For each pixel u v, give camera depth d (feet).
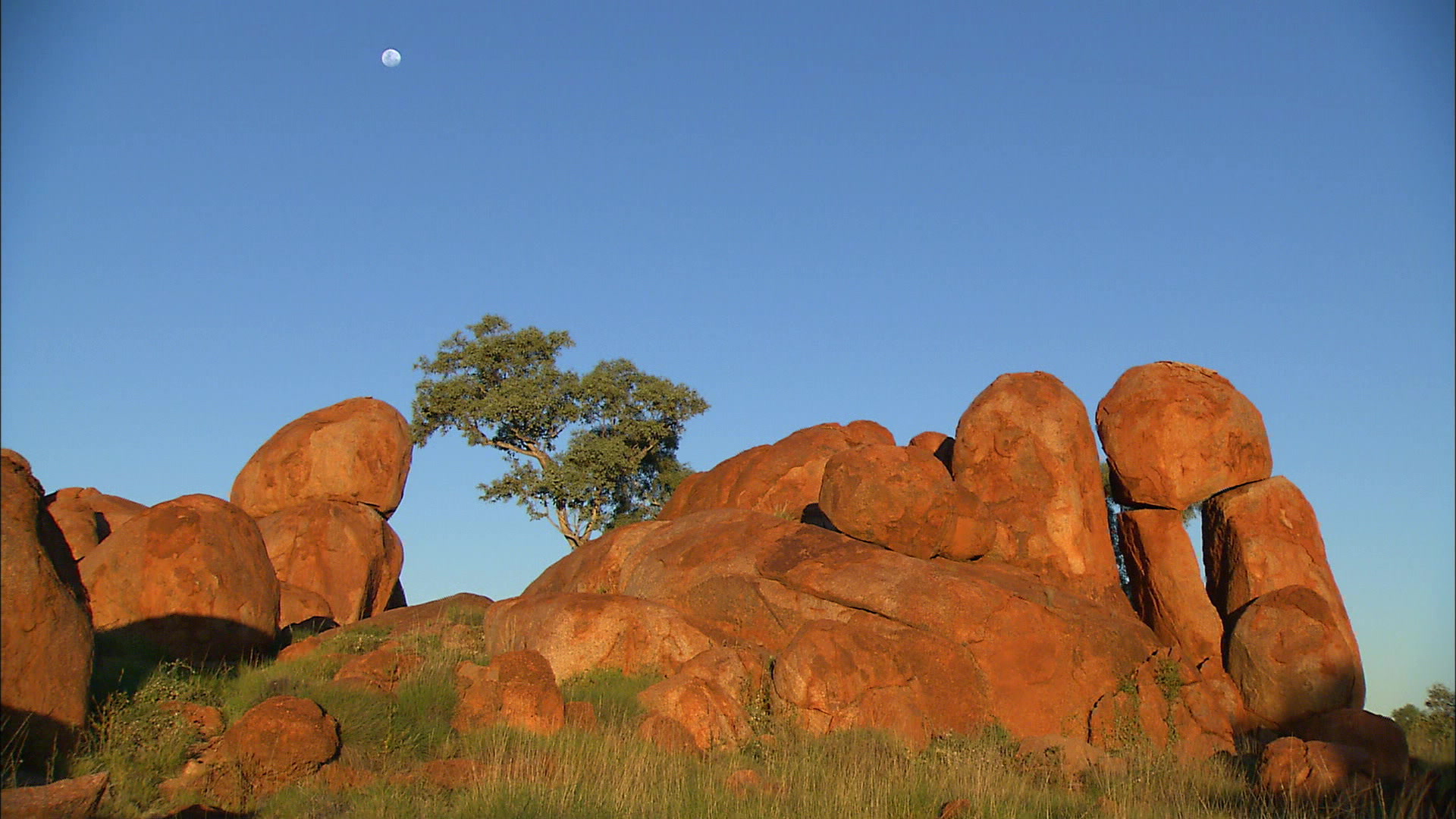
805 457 80.28
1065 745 52.65
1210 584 70.79
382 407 95.45
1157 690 60.54
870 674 57.11
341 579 86.17
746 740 53.11
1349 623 66.08
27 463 40.04
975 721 58.08
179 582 55.42
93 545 69.92
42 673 38.37
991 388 74.18
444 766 43.68
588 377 113.80
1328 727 58.18
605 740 47.62
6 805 32.48
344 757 44.60
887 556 64.28
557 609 60.75
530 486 107.86
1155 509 70.38
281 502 91.09
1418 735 63.46
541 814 38.63
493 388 113.70
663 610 61.62
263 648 59.98
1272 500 68.39
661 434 113.29
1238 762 55.06
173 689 46.83
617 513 111.34
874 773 46.55
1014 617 61.05
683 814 40.65
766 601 64.08
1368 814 45.32
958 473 72.74
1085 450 72.28
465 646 66.03
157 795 38.96
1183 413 69.26
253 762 41.78
